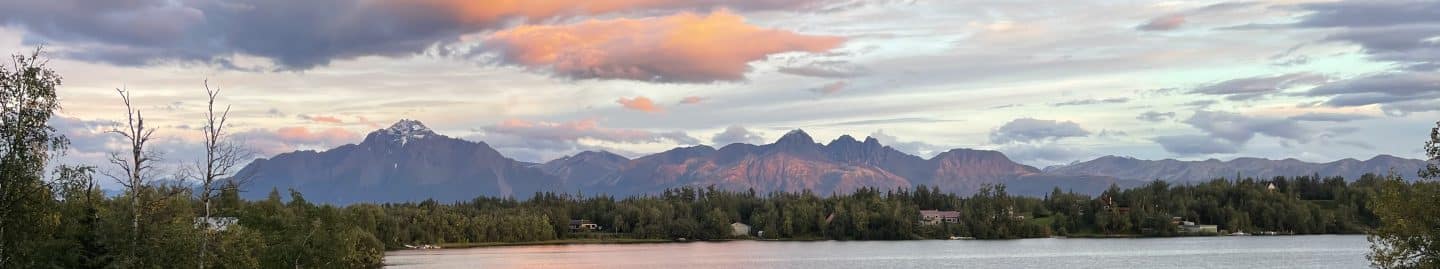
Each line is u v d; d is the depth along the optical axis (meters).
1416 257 63.38
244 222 100.69
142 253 67.06
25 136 60.69
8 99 60.47
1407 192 63.09
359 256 159.62
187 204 72.00
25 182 60.19
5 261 61.06
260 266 98.19
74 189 63.22
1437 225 61.31
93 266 67.25
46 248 63.91
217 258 73.75
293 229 101.88
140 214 68.12
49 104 61.75
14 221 60.56
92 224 68.06
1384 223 65.06
